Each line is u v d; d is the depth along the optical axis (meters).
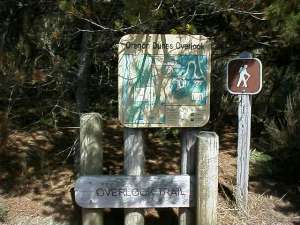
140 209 2.54
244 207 2.87
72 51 3.12
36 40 3.09
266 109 4.08
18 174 3.11
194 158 2.56
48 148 3.46
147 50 2.46
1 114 3.32
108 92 4.01
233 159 3.53
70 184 3.02
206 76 2.49
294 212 2.92
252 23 3.12
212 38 3.32
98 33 3.05
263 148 3.69
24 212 2.77
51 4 3.05
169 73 2.48
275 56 3.93
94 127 2.49
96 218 2.52
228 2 2.67
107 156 3.39
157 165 3.30
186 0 2.83
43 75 3.05
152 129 3.84
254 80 2.80
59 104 3.47
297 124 3.48
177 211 2.87
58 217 2.74
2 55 3.02
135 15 2.37
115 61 3.38
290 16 2.54
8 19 3.26
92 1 2.67
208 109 2.50
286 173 3.33
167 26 2.90
